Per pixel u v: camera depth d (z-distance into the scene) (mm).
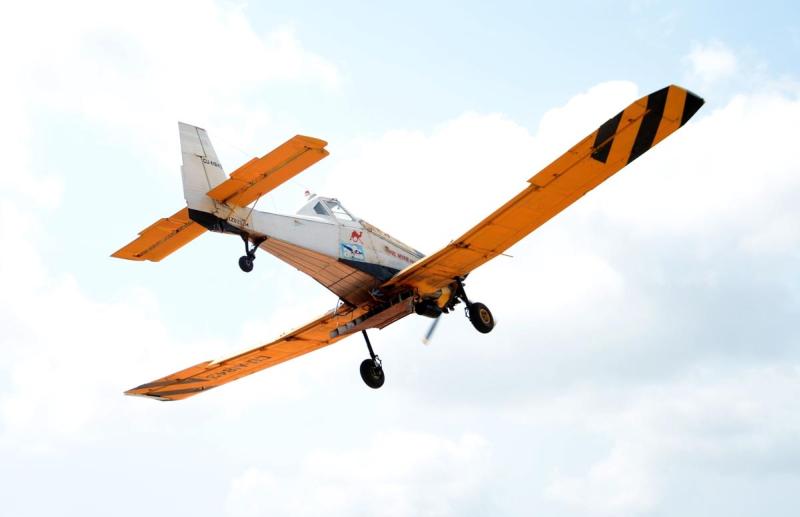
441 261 56594
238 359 67438
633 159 50688
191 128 50156
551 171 50219
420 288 59156
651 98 46562
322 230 55000
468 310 60719
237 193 48688
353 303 59812
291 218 53438
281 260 54219
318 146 44781
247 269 51156
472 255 56875
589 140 48375
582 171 50688
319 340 65875
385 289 58625
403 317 60938
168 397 73125
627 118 47469
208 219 49188
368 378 61469
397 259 59281
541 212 53719
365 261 57031
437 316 60500
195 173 49562
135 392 70375
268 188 48250
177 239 51250
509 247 56875
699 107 47719
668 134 49281
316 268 55656
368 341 62375
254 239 51781
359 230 57344
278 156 45500
